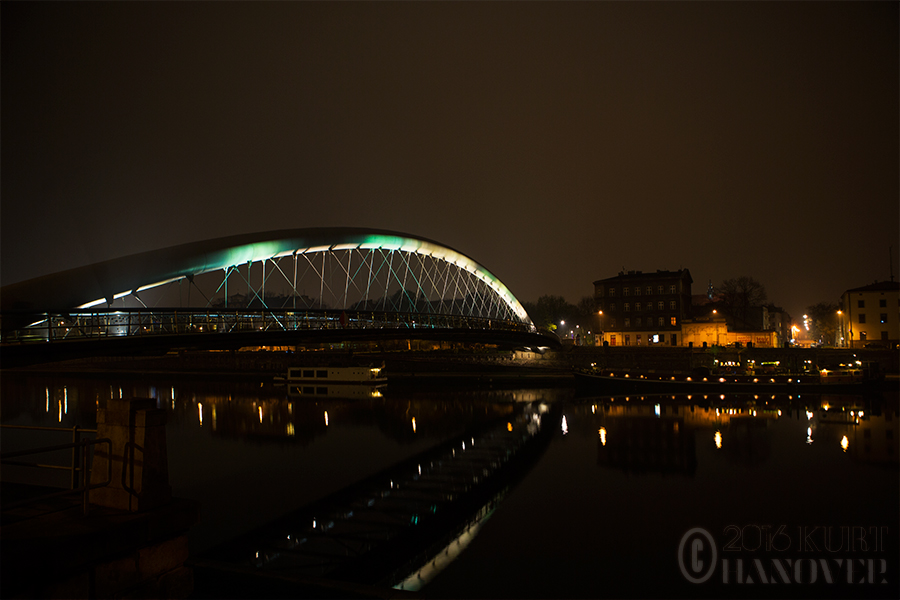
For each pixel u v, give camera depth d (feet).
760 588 73.10
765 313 408.05
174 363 331.36
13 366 78.69
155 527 29.14
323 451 152.66
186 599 31.04
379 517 99.76
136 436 30.14
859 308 350.43
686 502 106.83
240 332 114.93
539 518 99.19
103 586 26.86
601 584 73.51
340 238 207.41
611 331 404.16
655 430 171.63
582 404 226.58
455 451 152.15
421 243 265.75
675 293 396.37
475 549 85.25
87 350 86.94
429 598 69.36
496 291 334.65
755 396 237.45
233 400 241.96
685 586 73.56
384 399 244.22
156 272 123.75
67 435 157.48
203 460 142.51
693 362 299.58
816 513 99.91
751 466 130.62
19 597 23.58
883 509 100.94
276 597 42.11
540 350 315.99
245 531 92.32
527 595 70.85
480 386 285.43
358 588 42.01
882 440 152.56
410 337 185.16
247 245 156.87
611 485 118.73
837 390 234.58
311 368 280.51
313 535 90.84
